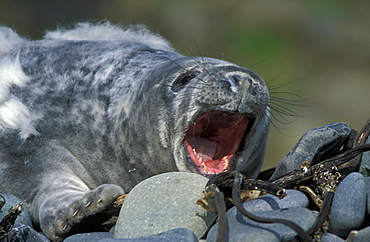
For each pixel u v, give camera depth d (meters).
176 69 15.52
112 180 15.84
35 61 17.34
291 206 10.76
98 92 16.42
